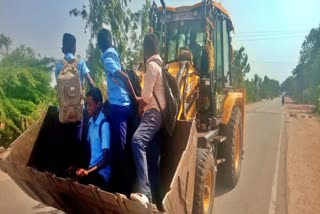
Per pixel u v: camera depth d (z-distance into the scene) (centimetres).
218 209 589
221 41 675
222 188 706
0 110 966
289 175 799
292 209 589
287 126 1780
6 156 399
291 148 1127
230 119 691
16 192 654
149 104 372
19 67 1233
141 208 281
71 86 403
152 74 366
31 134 438
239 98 739
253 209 590
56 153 459
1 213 548
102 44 385
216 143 626
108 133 372
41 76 1202
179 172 331
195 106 595
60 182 346
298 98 7212
